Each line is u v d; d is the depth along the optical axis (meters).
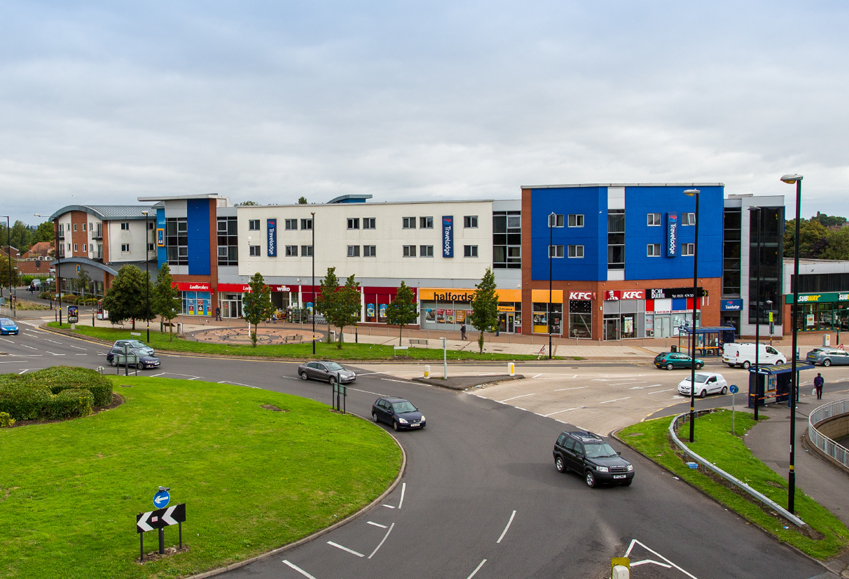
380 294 66.94
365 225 67.19
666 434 26.94
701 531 17.14
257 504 17.12
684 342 57.97
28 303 85.12
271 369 41.97
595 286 58.19
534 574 14.34
